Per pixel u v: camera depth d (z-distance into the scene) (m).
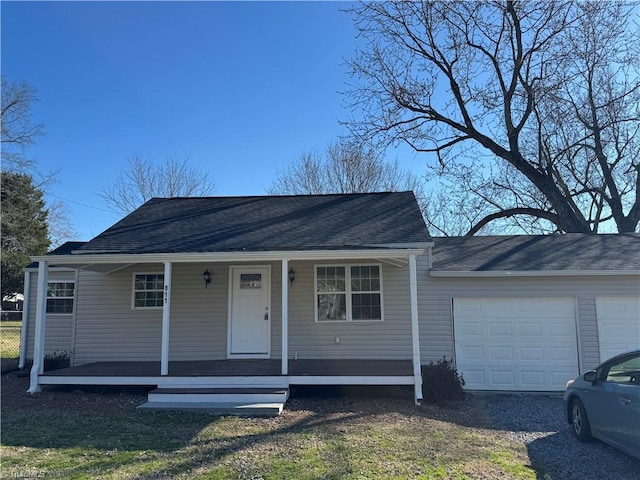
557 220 20.06
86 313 12.17
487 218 21.36
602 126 20.08
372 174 27.58
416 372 8.87
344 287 11.55
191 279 11.91
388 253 9.09
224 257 9.33
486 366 10.91
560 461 5.53
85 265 11.60
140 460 5.24
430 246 9.91
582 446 6.18
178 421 7.22
